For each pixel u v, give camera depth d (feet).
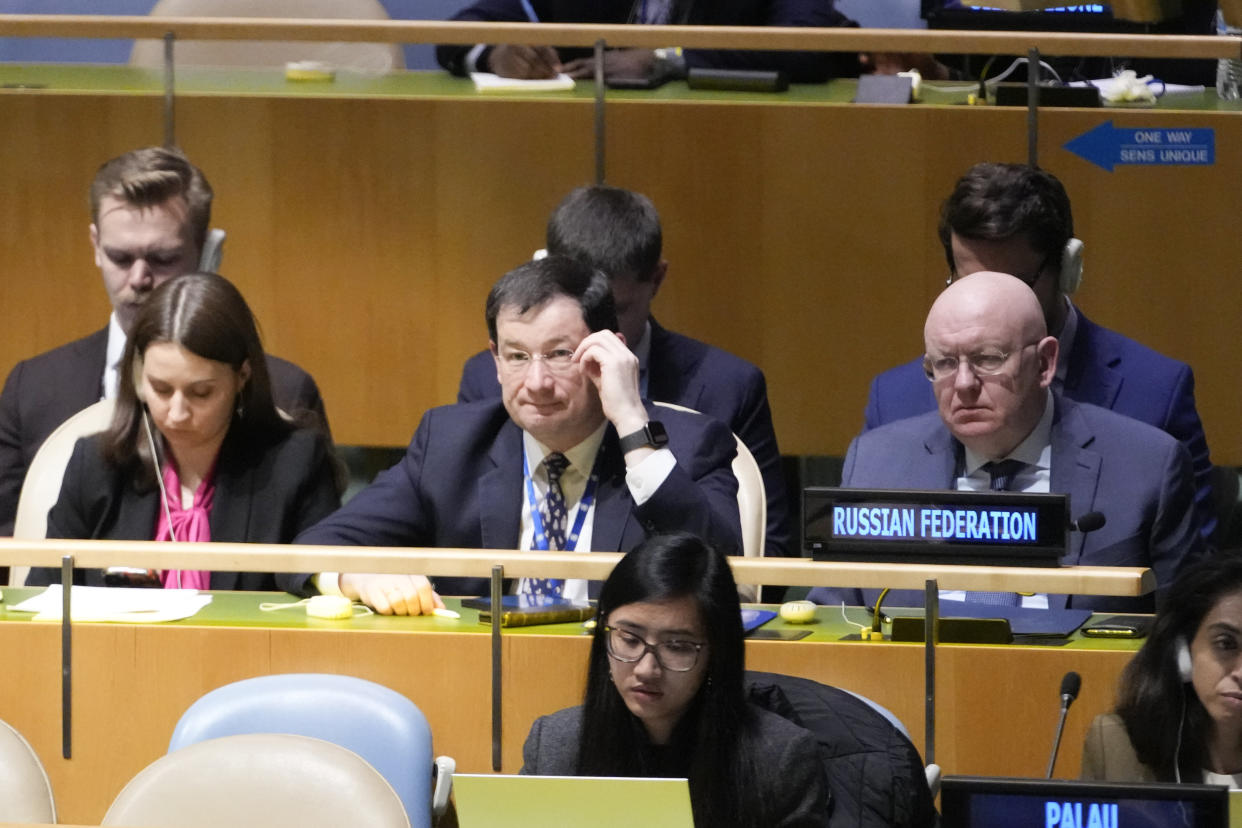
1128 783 21.09
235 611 34.37
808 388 51.37
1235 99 50.19
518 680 32.07
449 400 52.29
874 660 31.65
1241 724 29.66
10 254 51.29
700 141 50.72
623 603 27.55
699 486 36.37
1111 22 49.98
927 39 47.70
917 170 50.21
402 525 37.81
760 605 35.50
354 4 58.70
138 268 46.93
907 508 31.09
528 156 51.21
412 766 29.25
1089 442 38.42
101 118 50.93
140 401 39.75
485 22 50.14
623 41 49.01
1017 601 37.81
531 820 22.47
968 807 21.40
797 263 50.93
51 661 32.91
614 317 37.63
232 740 26.78
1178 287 50.08
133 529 39.58
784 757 27.22
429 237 51.75
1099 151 49.62
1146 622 33.58
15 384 47.83
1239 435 50.37
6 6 61.57
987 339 37.47
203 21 49.55
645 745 28.32
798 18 53.31
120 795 26.43
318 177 51.62
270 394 40.60
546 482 37.35
